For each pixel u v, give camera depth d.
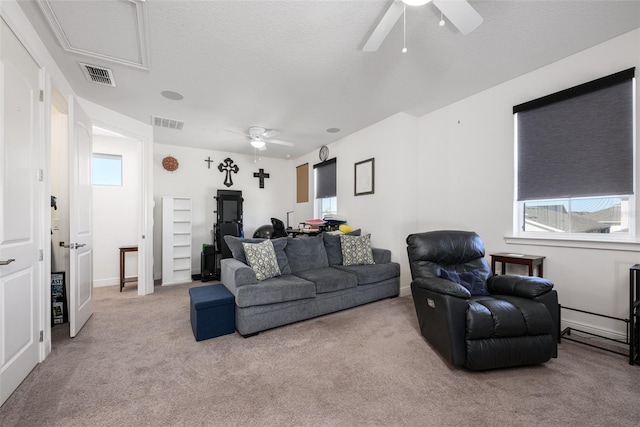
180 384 1.73
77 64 2.43
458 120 3.39
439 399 1.58
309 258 3.48
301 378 1.80
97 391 1.66
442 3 1.50
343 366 1.94
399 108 3.59
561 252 2.53
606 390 1.63
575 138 2.44
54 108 2.72
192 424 1.39
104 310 3.18
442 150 3.58
